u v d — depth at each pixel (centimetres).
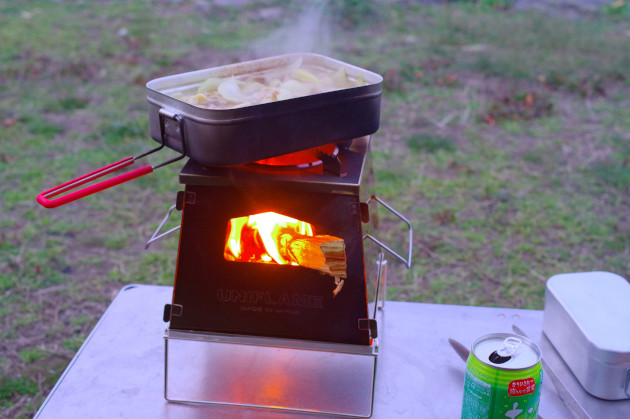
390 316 175
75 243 305
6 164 373
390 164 382
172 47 572
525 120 448
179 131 121
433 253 300
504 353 126
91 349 161
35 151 390
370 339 136
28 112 442
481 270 288
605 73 530
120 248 303
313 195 127
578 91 498
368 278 141
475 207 338
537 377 123
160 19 655
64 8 688
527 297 269
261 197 128
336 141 129
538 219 327
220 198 129
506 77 522
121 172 370
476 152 399
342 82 143
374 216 158
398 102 475
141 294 184
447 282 279
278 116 120
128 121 434
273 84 143
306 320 135
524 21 666
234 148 119
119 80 503
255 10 688
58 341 245
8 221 319
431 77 521
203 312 137
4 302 264
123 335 167
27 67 517
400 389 148
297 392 147
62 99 464
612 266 289
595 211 335
